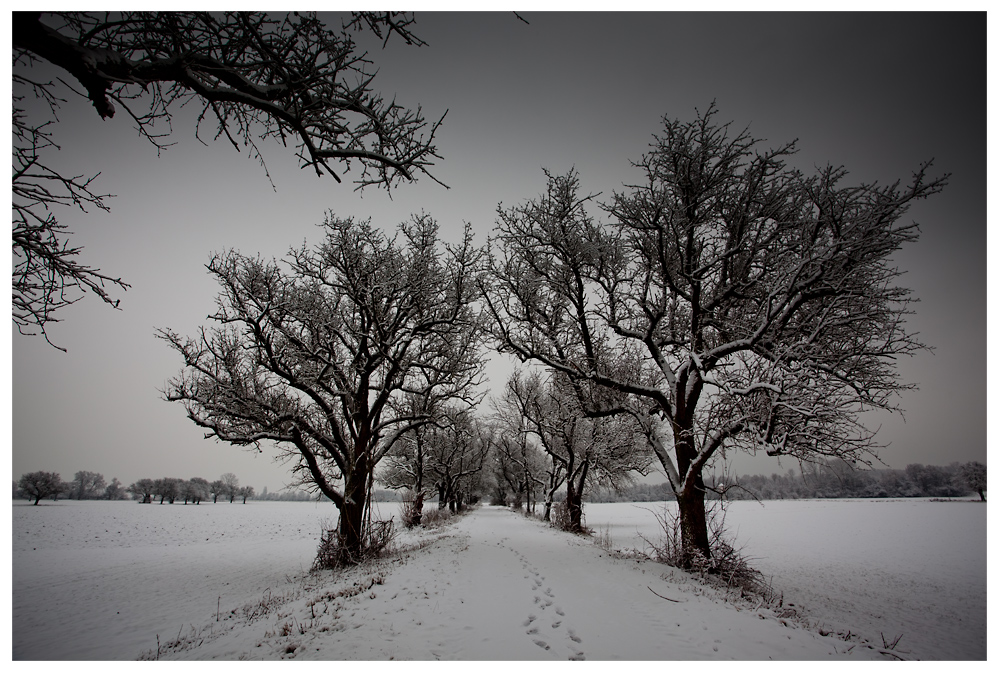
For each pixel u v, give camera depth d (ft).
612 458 80.74
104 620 29.81
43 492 272.92
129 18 12.31
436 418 52.65
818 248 34.73
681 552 37.99
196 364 41.70
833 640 22.04
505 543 54.44
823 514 172.86
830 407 31.68
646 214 41.73
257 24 13.30
